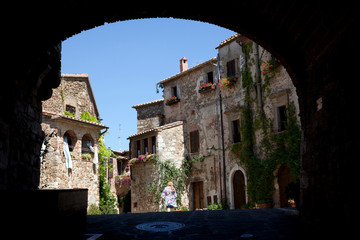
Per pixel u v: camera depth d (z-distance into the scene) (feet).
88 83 82.33
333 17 15.28
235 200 63.05
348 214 13.57
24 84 19.38
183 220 22.70
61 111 73.05
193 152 74.54
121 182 94.22
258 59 61.00
